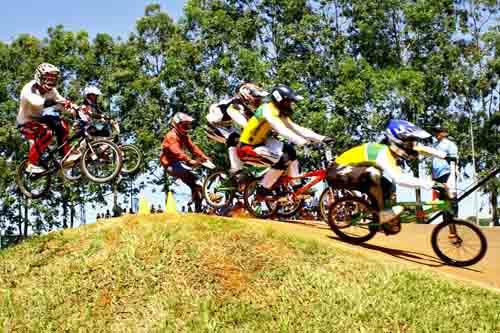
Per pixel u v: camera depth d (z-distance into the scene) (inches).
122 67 1131.3
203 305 306.5
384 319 294.2
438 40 1133.1
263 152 414.0
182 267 330.6
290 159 414.3
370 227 381.7
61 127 430.9
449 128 1126.4
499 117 1143.0
